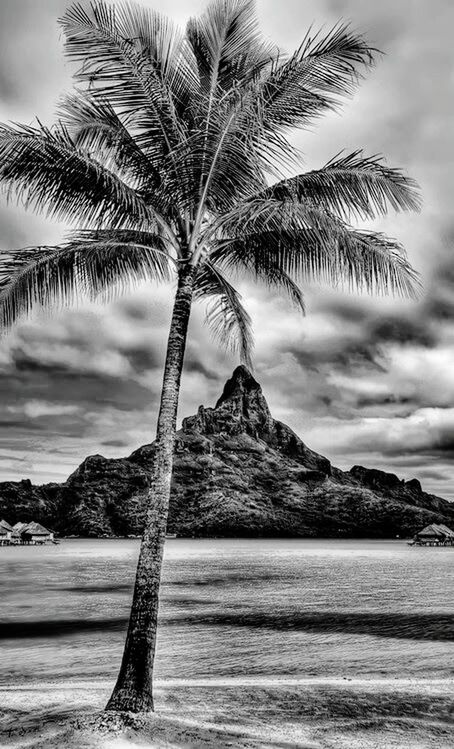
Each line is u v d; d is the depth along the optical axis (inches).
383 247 332.5
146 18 321.4
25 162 312.0
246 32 331.6
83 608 1219.2
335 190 332.2
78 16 307.6
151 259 375.2
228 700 428.5
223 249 378.6
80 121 332.8
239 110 300.7
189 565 3029.0
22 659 702.5
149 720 304.5
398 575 2289.6
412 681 540.4
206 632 917.8
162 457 325.7
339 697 444.8
